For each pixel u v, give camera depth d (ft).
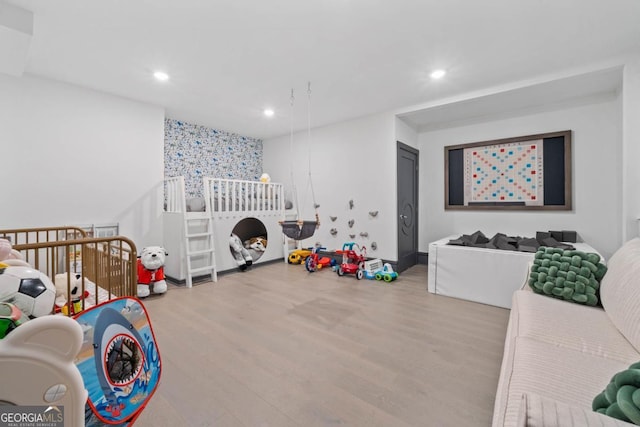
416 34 7.25
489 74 9.53
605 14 6.47
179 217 11.87
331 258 15.53
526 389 3.22
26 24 6.27
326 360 6.05
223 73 9.36
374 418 4.41
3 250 4.52
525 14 6.48
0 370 2.14
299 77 9.68
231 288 11.28
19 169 9.18
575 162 11.15
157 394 4.99
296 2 6.08
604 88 10.14
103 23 6.75
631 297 4.27
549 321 4.82
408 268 14.48
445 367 5.76
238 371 5.66
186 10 6.31
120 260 6.92
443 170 14.55
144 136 12.02
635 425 1.69
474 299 9.68
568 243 10.64
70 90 10.12
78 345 2.38
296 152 17.15
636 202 8.07
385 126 13.38
